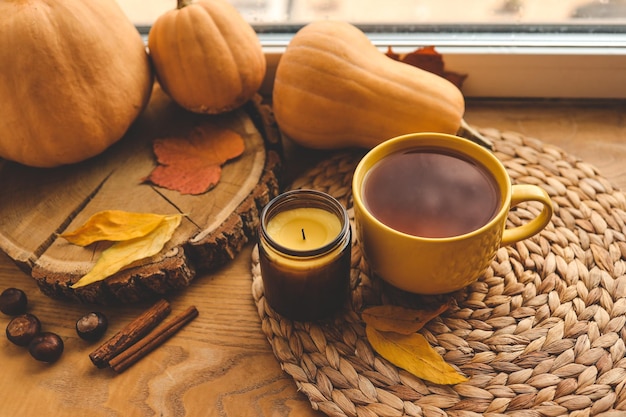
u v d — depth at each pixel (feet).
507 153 2.07
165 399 1.62
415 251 1.46
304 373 1.60
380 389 1.56
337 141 2.05
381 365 1.60
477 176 1.59
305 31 1.97
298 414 1.57
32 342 1.69
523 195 1.52
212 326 1.77
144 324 1.73
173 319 1.76
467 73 2.30
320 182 2.02
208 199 1.90
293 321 1.70
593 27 2.28
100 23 1.86
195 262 1.85
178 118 2.19
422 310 1.69
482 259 1.52
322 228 1.60
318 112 1.94
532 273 1.75
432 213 1.53
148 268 1.74
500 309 1.68
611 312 1.65
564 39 2.27
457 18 2.35
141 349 1.70
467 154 1.63
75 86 1.82
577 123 2.29
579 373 1.55
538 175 1.99
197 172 1.97
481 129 2.16
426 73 1.97
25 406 1.63
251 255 1.92
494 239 1.49
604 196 1.92
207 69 1.98
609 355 1.57
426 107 1.90
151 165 2.04
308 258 1.51
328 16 2.39
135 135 2.14
